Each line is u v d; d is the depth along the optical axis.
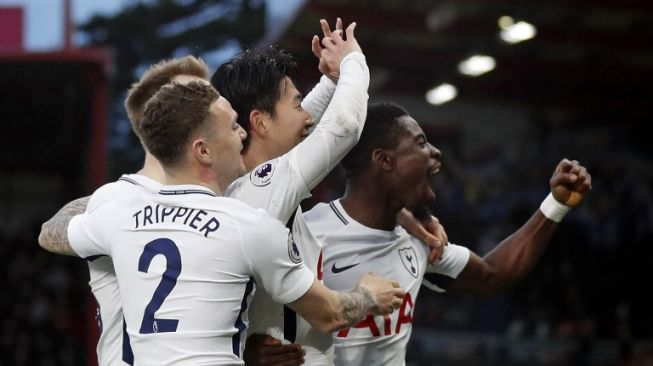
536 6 12.22
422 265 3.54
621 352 12.38
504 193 17.33
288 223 2.93
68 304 16.09
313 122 3.12
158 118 2.71
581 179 3.63
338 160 2.86
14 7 12.39
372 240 3.41
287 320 2.96
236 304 2.65
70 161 16.56
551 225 3.72
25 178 18.00
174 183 2.76
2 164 16.95
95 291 2.90
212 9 26.14
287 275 2.68
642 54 14.87
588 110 18.28
